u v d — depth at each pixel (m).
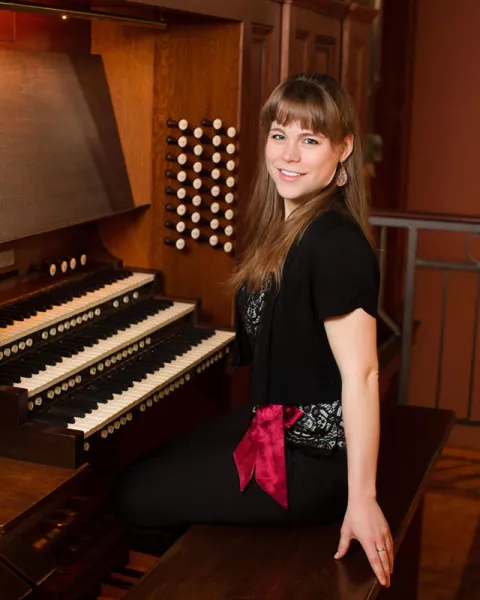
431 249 4.85
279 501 2.04
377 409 1.87
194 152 3.01
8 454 2.07
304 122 1.98
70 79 2.85
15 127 2.55
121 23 2.70
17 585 2.22
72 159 2.76
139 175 3.06
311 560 1.96
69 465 2.02
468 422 4.26
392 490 2.35
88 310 2.64
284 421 2.05
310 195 2.04
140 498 2.12
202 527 2.10
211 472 2.11
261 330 2.01
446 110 4.76
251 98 3.11
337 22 3.80
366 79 4.17
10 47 2.60
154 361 2.64
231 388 3.10
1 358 2.25
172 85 3.02
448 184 4.82
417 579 2.97
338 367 1.92
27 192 2.51
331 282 1.88
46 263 2.77
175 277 3.15
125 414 2.31
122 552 2.72
